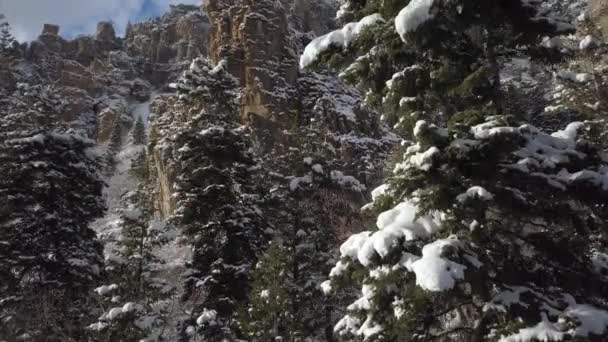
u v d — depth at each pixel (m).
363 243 7.71
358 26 8.74
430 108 8.77
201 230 20.20
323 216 23.86
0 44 44.09
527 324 6.62
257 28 51.00
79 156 21.69
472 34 8.09
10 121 22.91
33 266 19.08
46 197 20.05
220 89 23.56
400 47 8.56
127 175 58.66
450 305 7.57
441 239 7.05
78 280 19.55
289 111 47.31
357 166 41.25
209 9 56.22
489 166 7.29
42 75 104.62
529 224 8.08
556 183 7.20
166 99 75.81
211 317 16.11
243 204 21.45
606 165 7.80
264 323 16.36
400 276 7.08
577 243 7.52
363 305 7.86
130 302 13.71
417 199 7.59
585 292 7.50
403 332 7.37
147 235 16.19
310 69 9.34
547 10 8.15
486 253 7.36
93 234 21.48
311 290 20.33
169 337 17.94
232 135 21.73
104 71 112.00
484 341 6.96
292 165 25.55
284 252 18.30
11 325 16.77
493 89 8.19
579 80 17.66
